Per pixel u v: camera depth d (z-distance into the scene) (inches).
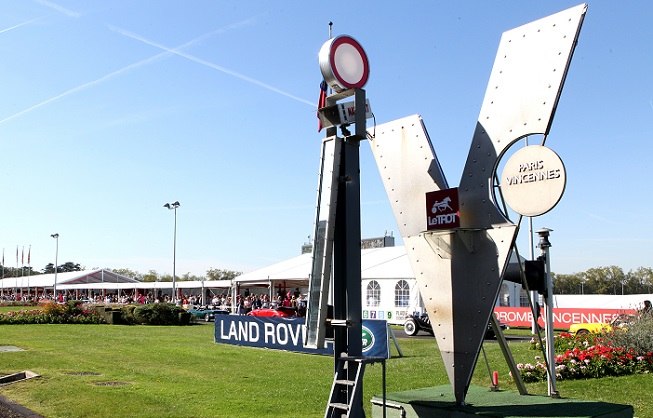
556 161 190.1
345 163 205.8
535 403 212.4
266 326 624.1
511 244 202.5
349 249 201.2
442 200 220.1
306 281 1391.5
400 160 245.3
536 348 578.2
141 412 293.1
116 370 451.5
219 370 462.6
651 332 434.0
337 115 208.8
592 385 362.6
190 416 285.6
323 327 195.0
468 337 213.3
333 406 191.8
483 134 213.8
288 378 420.5
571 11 189.8
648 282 3093.0
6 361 497.7
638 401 314.0
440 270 226.5
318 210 205.3
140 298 1946.4
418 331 957.2
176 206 1679.4
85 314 1136.8
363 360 187.8
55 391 348.2
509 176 203.0
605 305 1178.6
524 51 202.4
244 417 285.4
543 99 194.7
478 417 193.2
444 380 406.0
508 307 1088.8
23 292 3395.7
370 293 1162.0
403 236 241.8
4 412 294.2
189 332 903.1
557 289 3211.1
